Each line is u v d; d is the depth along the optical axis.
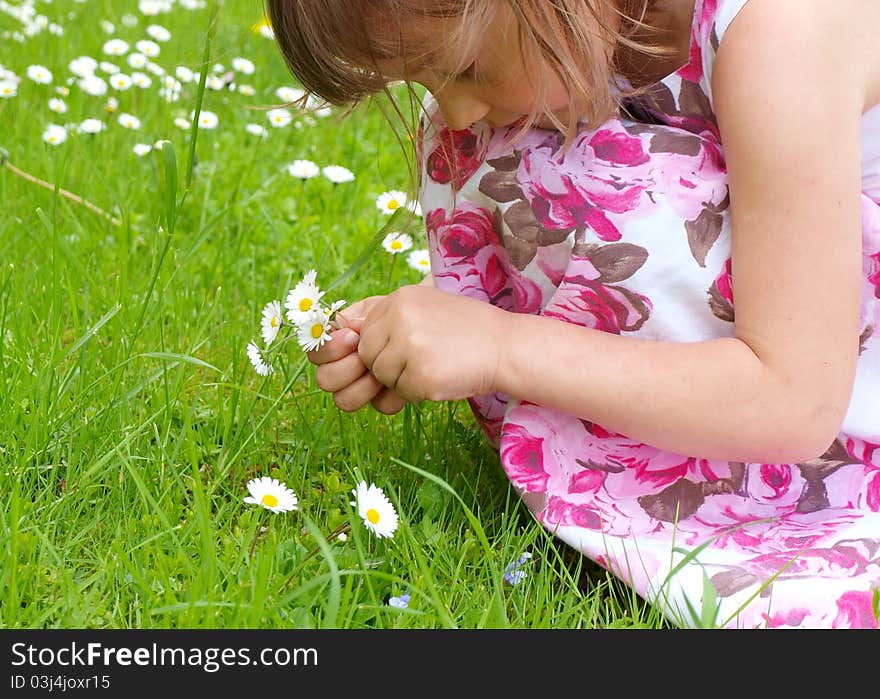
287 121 3.16
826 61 1.51
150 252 2.56
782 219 1.53
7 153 2.74
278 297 2.48
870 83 1.57
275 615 1.43
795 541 1.66
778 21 1.50
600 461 1.72
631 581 1.58
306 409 2.03
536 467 1.71
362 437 1.97
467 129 1.79
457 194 1.83
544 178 1.69
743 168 1.54
